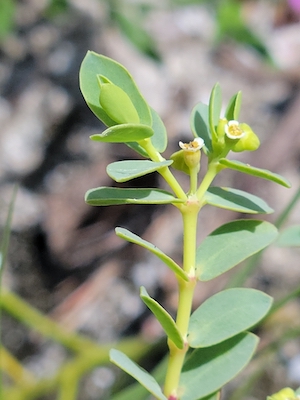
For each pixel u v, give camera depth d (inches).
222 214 10.7
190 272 4.7
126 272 11.0
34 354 10.5
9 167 11.5
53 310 10.8
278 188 11.0
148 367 9.4
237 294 4.8
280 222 6.6
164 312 4.4
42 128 11.7
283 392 4.6
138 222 11.3
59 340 9.1
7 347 10.4
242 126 4.7
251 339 4.9
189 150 4.7
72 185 11.5
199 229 10.6
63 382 8.8
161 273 10.8
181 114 12.0
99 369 10.1
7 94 11.9
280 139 11.5
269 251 10.6
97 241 11.3
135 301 10.8
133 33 10.4
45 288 11.0
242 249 4.8
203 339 4.8
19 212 11.3
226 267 4.8
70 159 11.6
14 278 10.9
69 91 11.9
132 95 4.6
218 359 4.8
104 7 12.0
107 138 4.4
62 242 11.3
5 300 9.0
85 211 11.4
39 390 8.8
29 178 11.5
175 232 11.0
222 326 4.8
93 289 10.9
